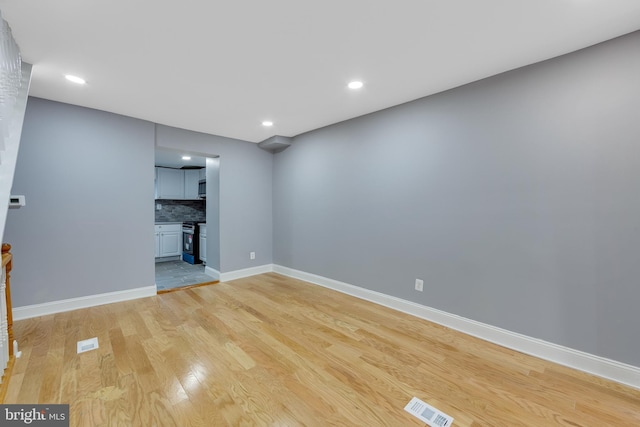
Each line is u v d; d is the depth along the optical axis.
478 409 1.60
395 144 3.07
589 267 1.95
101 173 3.16
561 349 2.05
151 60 2.11
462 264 2.57
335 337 2.44
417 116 2.88
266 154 4.79
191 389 1.73
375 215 3.29
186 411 1.55
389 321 2.79
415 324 2.72
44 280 2.85
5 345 1.80
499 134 2.33
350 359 2.10
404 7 1.55
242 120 3.52
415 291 2.93
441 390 1.76
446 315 2.68
